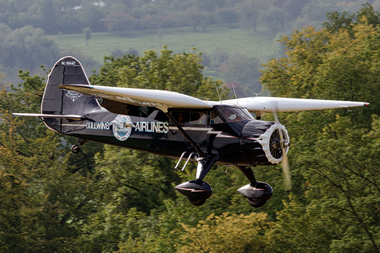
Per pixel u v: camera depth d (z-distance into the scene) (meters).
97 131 40.59
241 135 33.16
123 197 84.19
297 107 41.91
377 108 71.44
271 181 63.12
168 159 80.38
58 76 45.41
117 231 76.50
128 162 78.25
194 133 34.62
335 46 87.00
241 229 49.31
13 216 83.62
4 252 83.69
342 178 50.38
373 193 50.00
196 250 50.66
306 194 54.00
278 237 51.72
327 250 51.25
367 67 72.00
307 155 52.59
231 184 68.56
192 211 62.12
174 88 83.50
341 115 69.94
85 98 43.34
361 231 49.12
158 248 58.38
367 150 48.69
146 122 36.88
